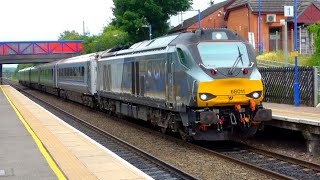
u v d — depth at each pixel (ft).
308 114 52.08
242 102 46.01
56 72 140.46
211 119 44.09
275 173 33.86
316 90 63.93
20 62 227.40
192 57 45.73
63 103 121.49
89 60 93.25
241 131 48.11
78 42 233.14
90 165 32.53
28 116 71.20
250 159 42.27
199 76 44.65
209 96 44.42
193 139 50.26
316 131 43.45
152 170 37.27
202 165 39.47
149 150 47.67
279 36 149.28
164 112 54.08
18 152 37.78
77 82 106.42
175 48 48.14
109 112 82.28
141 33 196.24
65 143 42.80
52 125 58.13
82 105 111.75
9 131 52.01
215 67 45.19
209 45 46.55
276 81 72.90
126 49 68.28
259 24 135.85
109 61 75.05
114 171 30.50
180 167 38.91
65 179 28.02
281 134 55.57
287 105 67.51
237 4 162.91
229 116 46.06
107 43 197.67
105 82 78.43
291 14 76.23
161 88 51.96
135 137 56.90
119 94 69.41
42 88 186.29
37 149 39.24
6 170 30.78
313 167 37.40
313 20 146.10
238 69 45.80
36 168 31.37
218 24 215.31
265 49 148.46
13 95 142.92
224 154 44.37
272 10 149.07
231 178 34.53
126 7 197.06
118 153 45.44
